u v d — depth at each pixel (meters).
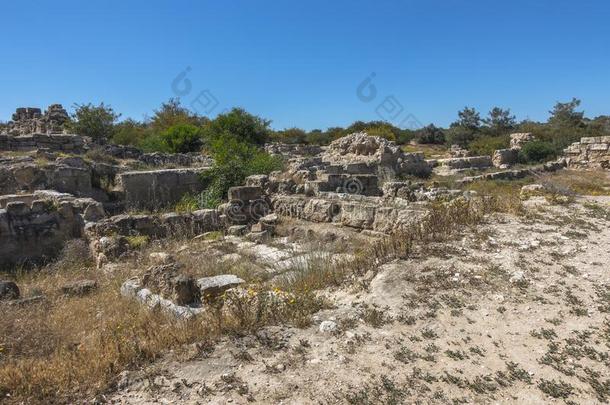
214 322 5.59
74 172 15.50
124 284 7.85
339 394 4.20
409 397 4.11
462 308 5.81
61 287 8.34
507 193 13.30
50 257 11.02
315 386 4.35
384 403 4.04
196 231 12.72
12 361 5.13
